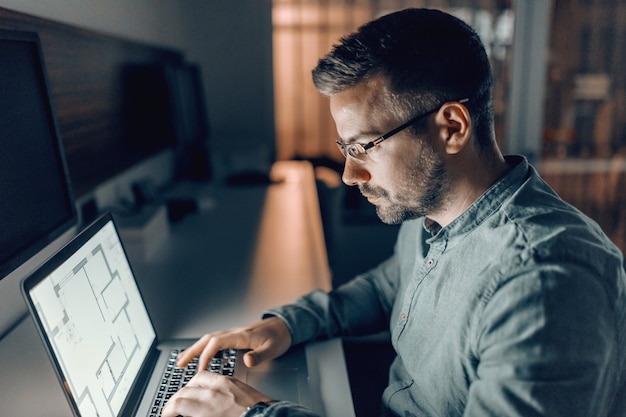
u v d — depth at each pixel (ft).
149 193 6.44
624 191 12.27
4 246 2.83
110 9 6.10
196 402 2.75
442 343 2.77
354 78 2.63
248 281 4.69
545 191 2.81
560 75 11.70
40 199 3.26
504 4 11.85
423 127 2.64
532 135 11.76
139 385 3.05
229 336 3.39
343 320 3.89
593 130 12.01
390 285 4.17
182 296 4.39
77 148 4.68
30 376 3.03
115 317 3.06
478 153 2.76
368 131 2.70
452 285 2.79
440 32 2.58
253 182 8.97
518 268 2.36
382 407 3.47
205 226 6.47
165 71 7.94
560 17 11.34
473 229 2.77
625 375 2.65
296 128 12.51
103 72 5.41
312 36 12.03
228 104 11.80
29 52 3.24
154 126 7.49
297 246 5.67
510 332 2.26
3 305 3.47
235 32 11.43
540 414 2.12
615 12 11.29
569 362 2.15
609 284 2.36
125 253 3.54
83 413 2.39
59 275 2.56
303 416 2.56
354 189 11.02
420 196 2.80
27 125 3.16
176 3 10.05
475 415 2.27
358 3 11.95
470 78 2.59
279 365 3.35
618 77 11.68
